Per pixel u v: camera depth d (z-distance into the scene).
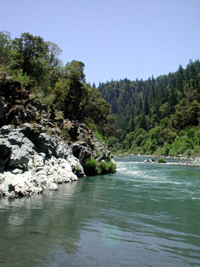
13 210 6.80
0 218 5.96
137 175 20.17
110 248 4.54
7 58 25.08
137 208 8.07
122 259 4.09
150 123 132.25
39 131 13.05
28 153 10.66
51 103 22.77
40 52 27.28
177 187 13.41
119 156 78.75
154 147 91.69
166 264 4.00
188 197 10.42
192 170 26.58
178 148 70.25
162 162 43.41
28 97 14.75
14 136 10.09
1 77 12.64
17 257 3.87
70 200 8.77
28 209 7.02
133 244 4.84
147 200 9.53
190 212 7.78
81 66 37.03
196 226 6.28
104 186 12.98
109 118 76.06
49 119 18.59
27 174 9.75
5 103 11.52
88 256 4.12
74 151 18.80
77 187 12.11
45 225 5.63
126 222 6.36
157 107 135.12
